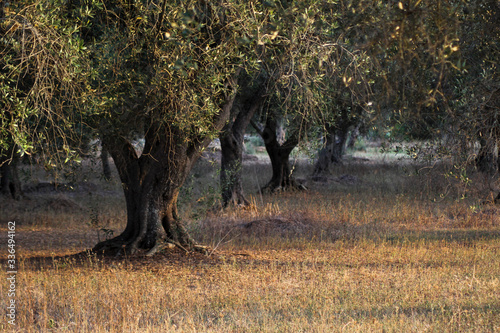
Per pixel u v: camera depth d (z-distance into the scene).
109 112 13.41
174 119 14.39
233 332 10.23
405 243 21.03
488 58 13.70
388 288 13.77
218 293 13.40
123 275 15.11
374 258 18.62
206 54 12.62
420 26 7.03
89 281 14.14
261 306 11.98
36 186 39.25
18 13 8.91
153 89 12.98
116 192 40.00
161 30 12.43
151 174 18.28
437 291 13.41
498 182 17.11
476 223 25.91
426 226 25.88
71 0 13.16
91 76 11.12
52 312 11.51
